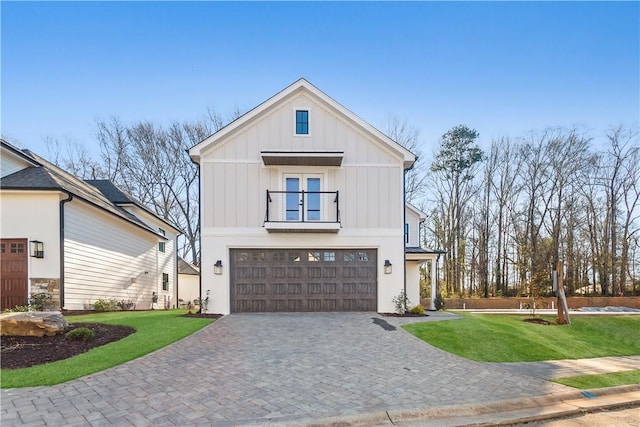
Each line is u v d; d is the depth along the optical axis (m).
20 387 5.28
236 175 12.87
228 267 12.59
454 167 33.09
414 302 19.14
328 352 7.68
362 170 13.23
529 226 31.52
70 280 13.11
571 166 30.59
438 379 6.30
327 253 12.96
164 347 7.63
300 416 4.61
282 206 12.92
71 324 9.33
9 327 7.84
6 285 12.18
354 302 12.87
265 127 13.12
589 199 30.52
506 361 7.88
